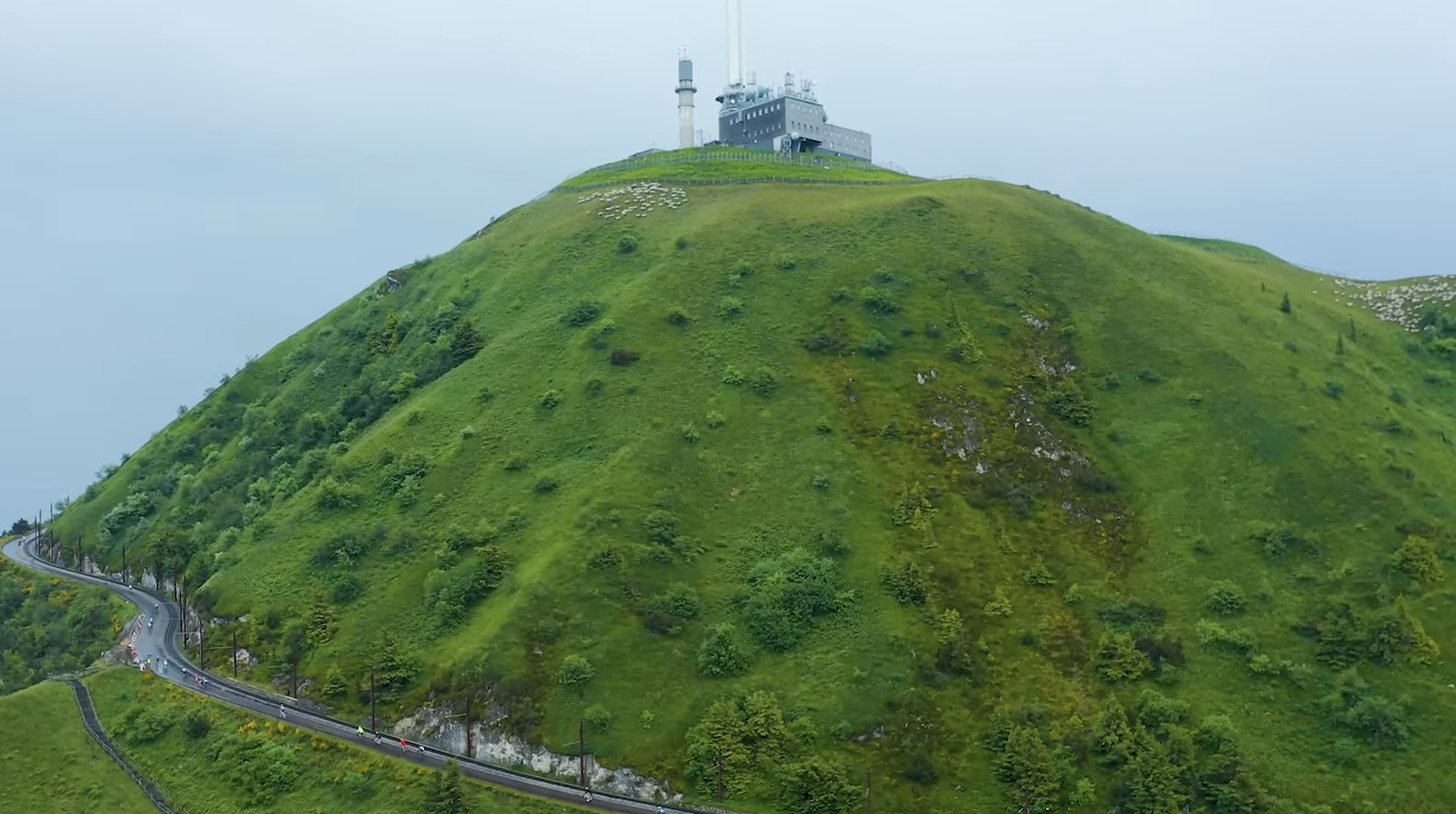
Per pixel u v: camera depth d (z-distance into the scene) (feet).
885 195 633.61
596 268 597.52
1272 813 318.24
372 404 569.64
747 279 545.85
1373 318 600.80
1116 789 327.06
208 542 531.09
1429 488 427.33
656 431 460.55
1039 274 542.57
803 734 344.69
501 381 523.29
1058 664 370.94
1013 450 448.65
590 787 339.57
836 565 401.49
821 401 469.16
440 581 416.46
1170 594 395.75
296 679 403.54
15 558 644.27
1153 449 451.53
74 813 356.79
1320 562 400.06
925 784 332.80
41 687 411.95
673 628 379.35
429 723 368.68
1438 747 338.13
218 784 362.74
